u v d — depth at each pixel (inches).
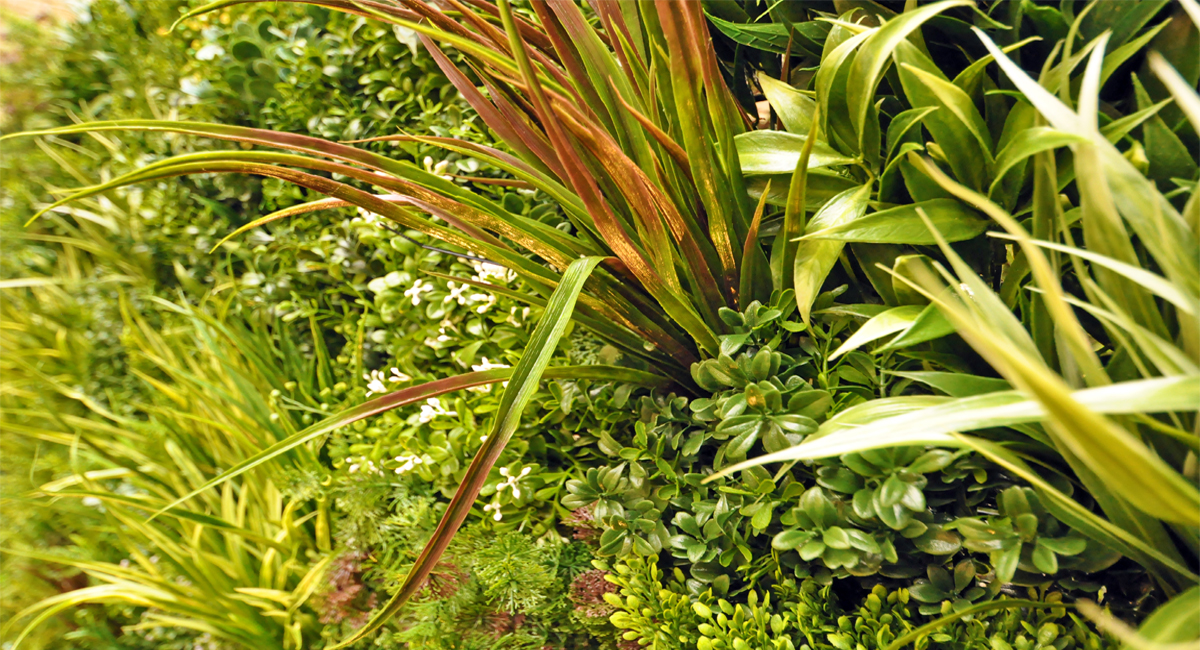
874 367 37.7
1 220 103.3
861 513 33.1
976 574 35.6
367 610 57.4
